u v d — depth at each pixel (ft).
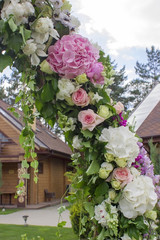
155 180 7.09
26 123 5.58
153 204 5.05
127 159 5.05
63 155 54.29
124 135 5.08
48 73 5.10
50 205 47.37
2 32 4.38
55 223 29.22
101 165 5.09
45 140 51.39
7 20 4.36
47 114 5.29
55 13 5.22
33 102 5.37
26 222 30.09
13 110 5.65
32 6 4.64
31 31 4.81
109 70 5.70
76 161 5.71
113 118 5.44
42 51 4.91
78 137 5.28
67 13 5.49
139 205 4.91
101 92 5.41
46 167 52.75
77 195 5.75
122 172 5.07
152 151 23.20
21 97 5.50
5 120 45.93
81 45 5.03
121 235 5.00
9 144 46.32
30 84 4.98
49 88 5.09
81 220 5.91
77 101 5.15
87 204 5.33
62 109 5.30
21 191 5.62
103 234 5.00
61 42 5.02
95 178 5.08
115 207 4.94
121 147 4.98
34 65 5.07
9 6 4.45
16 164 48.24
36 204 46.98
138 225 4.90
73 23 5.49
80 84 5.30
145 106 40.24
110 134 5.06
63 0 5.49
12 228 26.03
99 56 5.35
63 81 5.07
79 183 5.38
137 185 4.96
